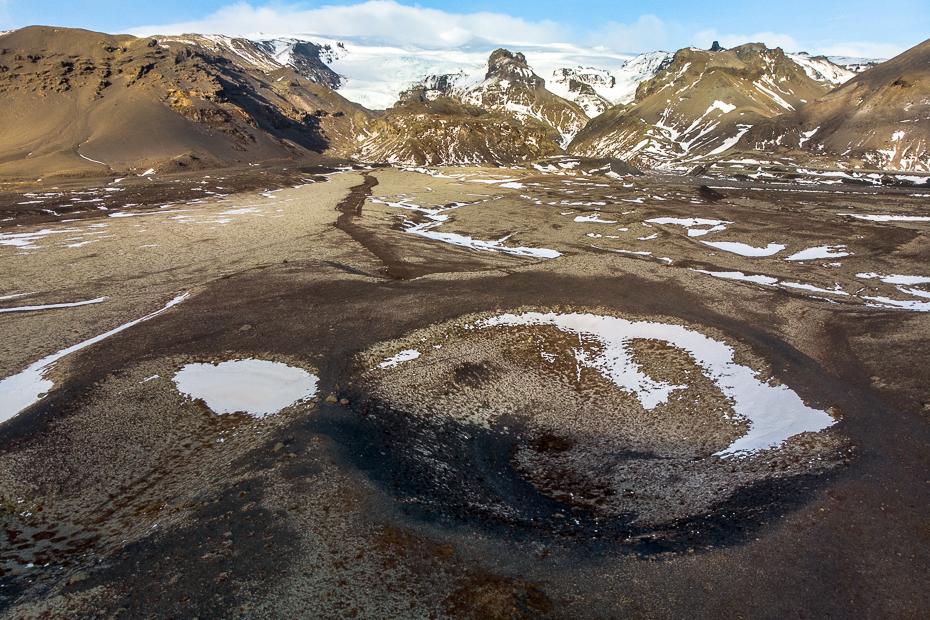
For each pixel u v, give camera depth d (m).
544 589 10.59
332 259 43.56
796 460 15.90
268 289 33.12
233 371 21.41
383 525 12.24
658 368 23.48
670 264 46.47
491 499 14.60
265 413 18.30
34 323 28.11
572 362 24.28
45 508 13.88
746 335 25.73
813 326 27.06
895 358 22.53
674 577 11.03
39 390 19.94
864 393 19.91
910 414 18.11
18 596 10.50
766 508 13.40
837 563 11.45
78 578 10.71
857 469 14.93
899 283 39.84
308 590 10.31
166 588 10.39
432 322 26.66
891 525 12.61
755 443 17.52
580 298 30.67
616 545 12.07
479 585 10.60
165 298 32.69
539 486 15.91
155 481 15.05
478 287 33.00
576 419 20.11
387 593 10.30
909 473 14.71
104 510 13.88
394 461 15.45
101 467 15.55
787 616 10.16
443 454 16.70
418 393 20.16
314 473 14.05
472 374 22.28
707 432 18.80
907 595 10.61
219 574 10.70
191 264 42.66
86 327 27.39
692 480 15.66
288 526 12.10
